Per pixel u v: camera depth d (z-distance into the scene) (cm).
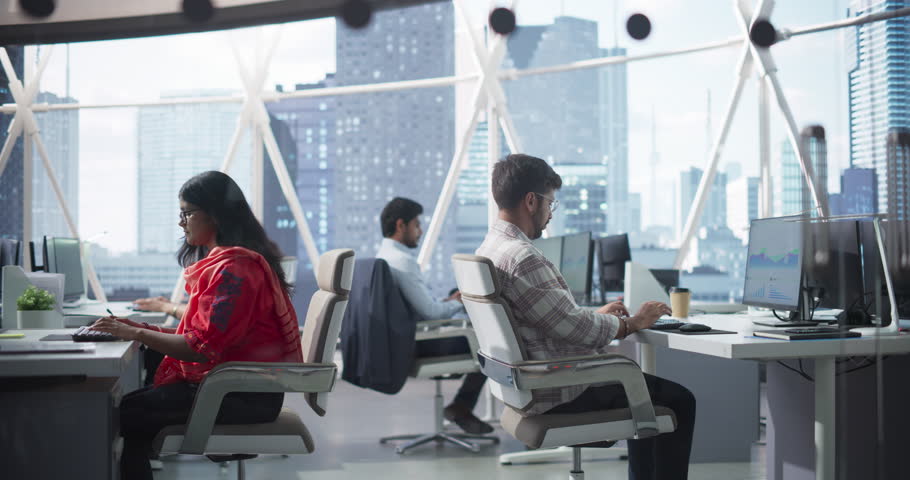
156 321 324
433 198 1634
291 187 727
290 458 351
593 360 195
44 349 180
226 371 186
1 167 701
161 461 345
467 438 385
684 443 208
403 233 379
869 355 189
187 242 216
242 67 711
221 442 188
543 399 202
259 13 570
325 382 191
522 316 208
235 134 711
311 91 722
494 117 679
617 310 246
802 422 249
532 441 195
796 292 236
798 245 235
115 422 182
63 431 174
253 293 194
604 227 1630
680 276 428
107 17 485
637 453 221
